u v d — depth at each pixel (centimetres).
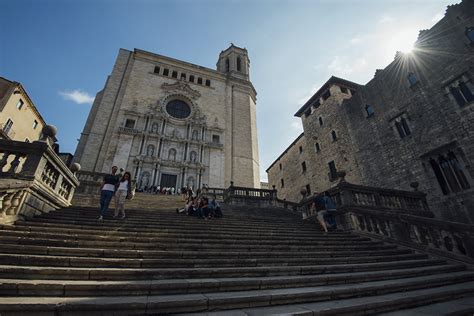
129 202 1285
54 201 774
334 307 353
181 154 2905
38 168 670
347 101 2322
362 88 2166
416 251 769
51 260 408
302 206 1248
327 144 2492
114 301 309
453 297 470
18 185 582
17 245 437
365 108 2097
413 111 1673
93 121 2955
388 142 1820
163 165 2714
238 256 562
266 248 649
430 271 606
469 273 600
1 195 532
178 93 3269
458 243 713
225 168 3070
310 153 2764
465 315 375
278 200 2002
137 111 2950
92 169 2428
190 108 3319
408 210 1182
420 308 405
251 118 3703
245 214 1346
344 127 2297
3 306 272
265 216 1309
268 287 423
